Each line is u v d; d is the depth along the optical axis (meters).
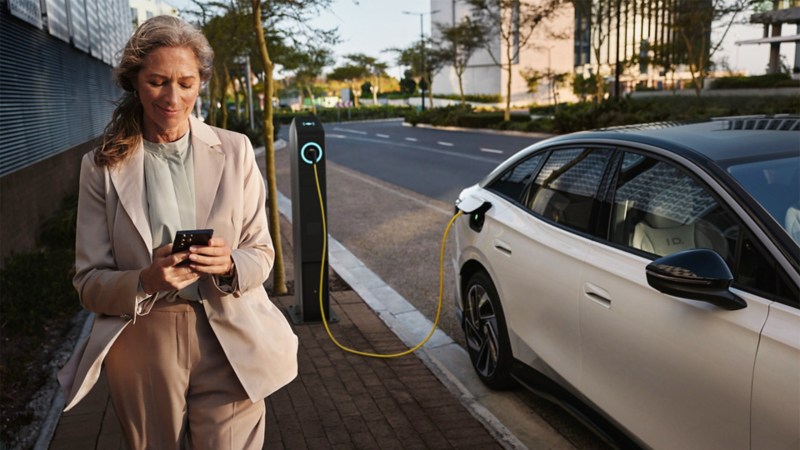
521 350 3.24
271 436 3.11
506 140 26.64
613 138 2.96
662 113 27.84
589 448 3.04
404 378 3.82
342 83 93.81
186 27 1.63
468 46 49.53
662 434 2.25
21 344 4.44
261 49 5.26
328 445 3.02
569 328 2.78
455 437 3.09
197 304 1.73
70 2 10.66
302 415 3.33
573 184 3.08
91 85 13.73
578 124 28.30
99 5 14.79
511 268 3.27
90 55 13.38
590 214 2.86
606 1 45.28
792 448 1.76
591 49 77.50
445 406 3.44
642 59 53.00
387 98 87.38
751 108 33.62
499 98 72.38
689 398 2.11
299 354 4.20
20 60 7.36
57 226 7.30
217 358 1.76
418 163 18.08
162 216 1.69
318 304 4.80
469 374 3.93
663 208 2.48
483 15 48.38
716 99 39.03
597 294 2.58
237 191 1.77
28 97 7.65
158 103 1.60
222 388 1.78
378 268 6.80
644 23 74.88
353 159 20.20
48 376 3.98
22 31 7.57
